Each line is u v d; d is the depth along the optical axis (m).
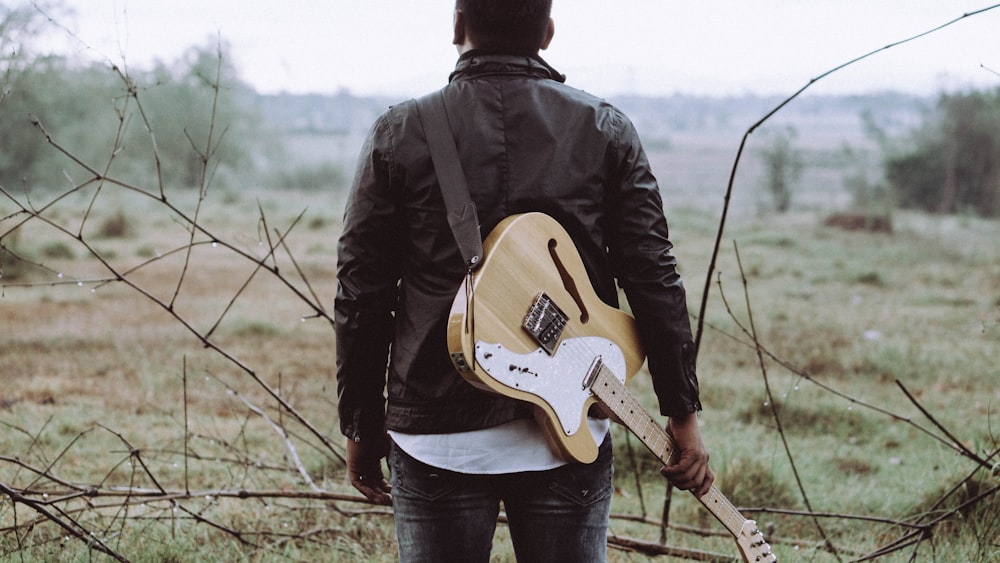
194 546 3.65
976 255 18.78
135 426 6.03
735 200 40.28
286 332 9.93
